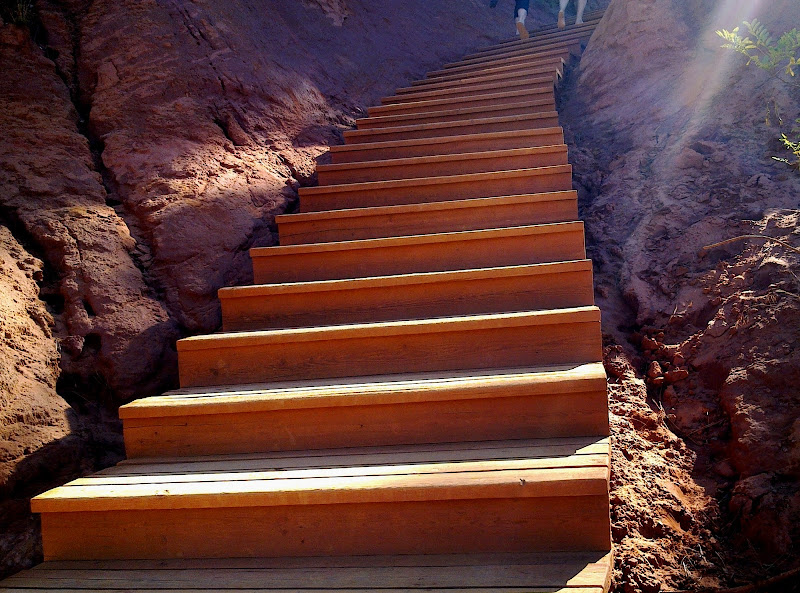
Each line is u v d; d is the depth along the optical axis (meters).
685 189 4.46
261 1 6.23
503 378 2.63
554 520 2.11
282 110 5.33
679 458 3.05
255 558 2.26
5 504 2.75
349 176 4.75
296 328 3.35
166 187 4.19
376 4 7.84
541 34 8.25
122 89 4.57
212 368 3.13
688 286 3.87
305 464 2.48
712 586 2.36
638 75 5.73
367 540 2.21
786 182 4.11
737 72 4.94
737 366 3.23
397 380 2.84
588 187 5.02
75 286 3.55
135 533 2.32
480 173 4.38
